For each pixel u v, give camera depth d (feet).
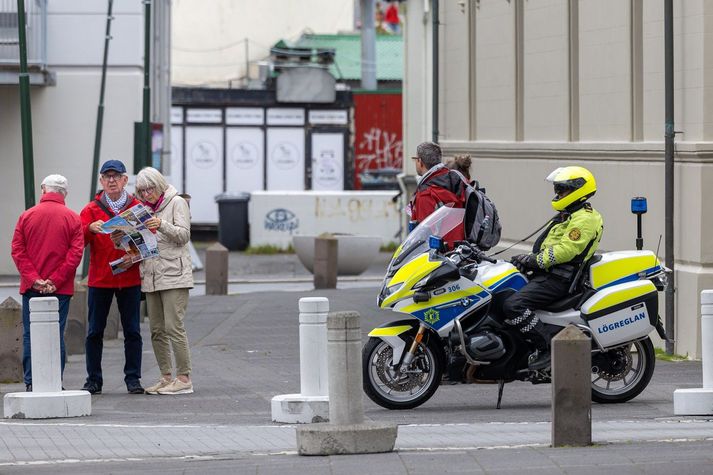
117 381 137.18
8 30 284.00
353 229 377.09
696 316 143.23
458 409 113.80
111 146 293.23
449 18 236.84
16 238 121.90
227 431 102.22
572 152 175.73
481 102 219.61
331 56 494.59
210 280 236.43
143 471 82.74
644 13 154.30
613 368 113.09
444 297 109.50
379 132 492.95
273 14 643.86
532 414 110.22
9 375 135.13
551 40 185.98
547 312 111.04
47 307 112.27
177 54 634.02
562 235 110.93
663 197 149.89
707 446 87.45
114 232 121.60
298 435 88.28
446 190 121.70
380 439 87.86
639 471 77.00
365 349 111.34
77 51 290.97
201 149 437.17
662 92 150.71
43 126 292.40
